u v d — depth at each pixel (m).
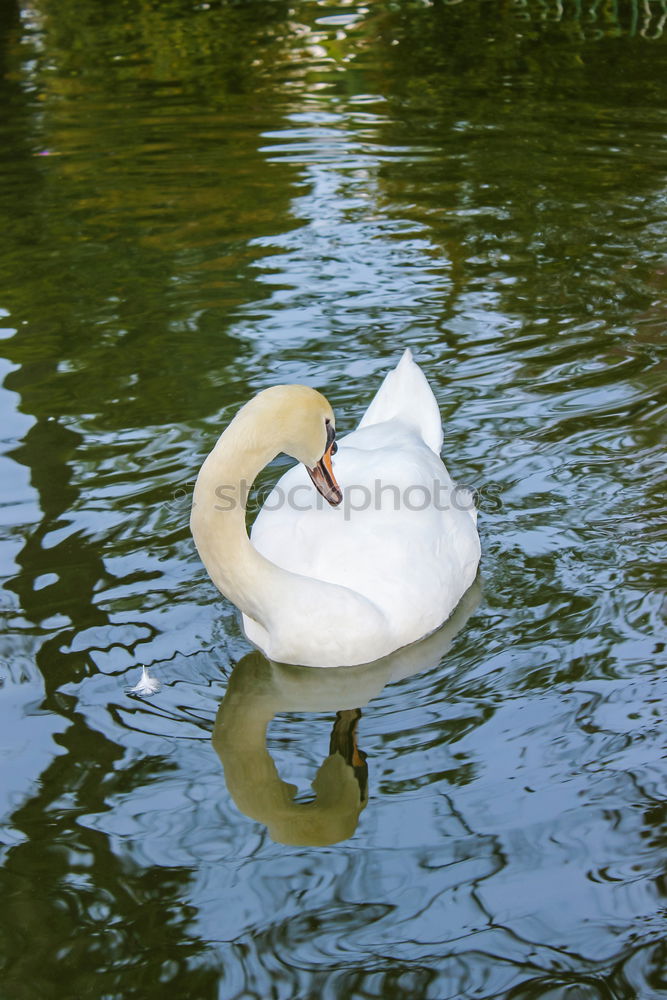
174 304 8.91
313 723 5.23
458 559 6.02
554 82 13.36
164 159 11.73
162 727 5.11
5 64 14.73
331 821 4.58
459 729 5.06
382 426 6.62
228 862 4.38
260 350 8.19
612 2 16.17
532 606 5.84
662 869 4.25
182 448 7.02
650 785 4.64
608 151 11.35
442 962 3.91
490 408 7.46
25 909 4.14
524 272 9.20
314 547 5.78
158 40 15.52
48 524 6.37
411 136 12.02
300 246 9.81
